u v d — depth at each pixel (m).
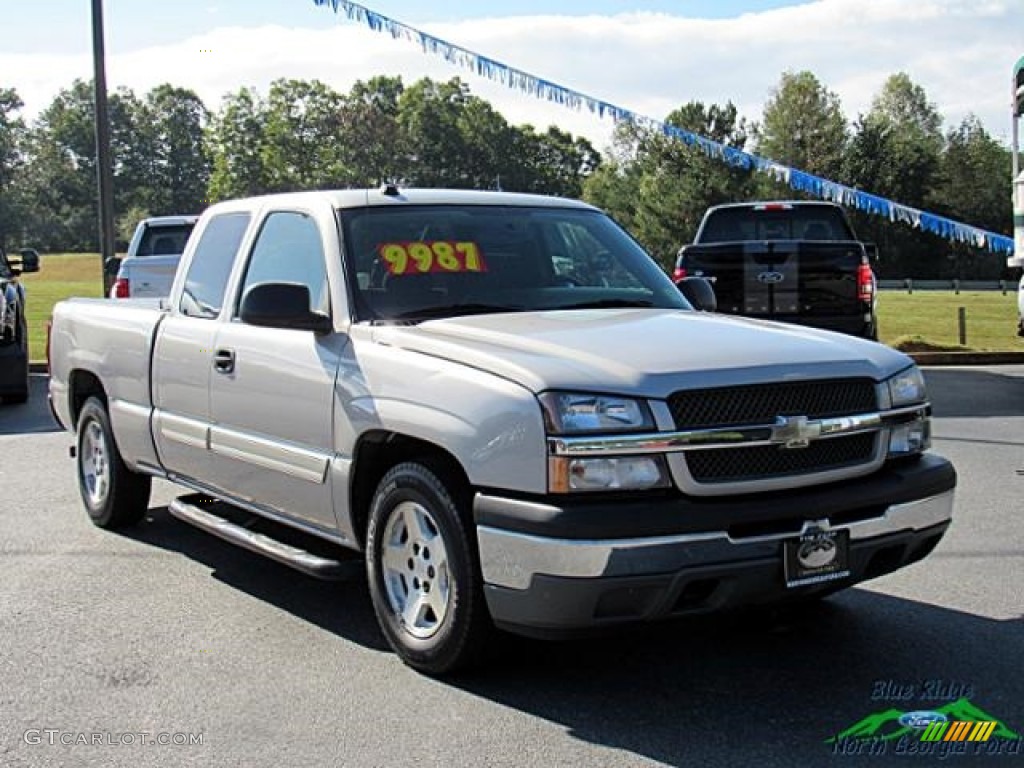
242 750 4.13
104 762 4.05
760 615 5.46
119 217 136.75
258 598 5.94
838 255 12.23
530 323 5.02
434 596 4.73
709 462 4.28
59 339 7.86
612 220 6.48
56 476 9.06
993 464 9.02
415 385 4.68
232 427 5.89
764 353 4.57
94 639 5.31
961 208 78.06
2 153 138.75
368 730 4.28
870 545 4.52
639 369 4.31
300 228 5.80
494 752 4.08
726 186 72.94
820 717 4.35
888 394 4.72
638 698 4.54
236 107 99.88
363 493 5.11
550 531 4.10
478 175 106.06
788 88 78.75
